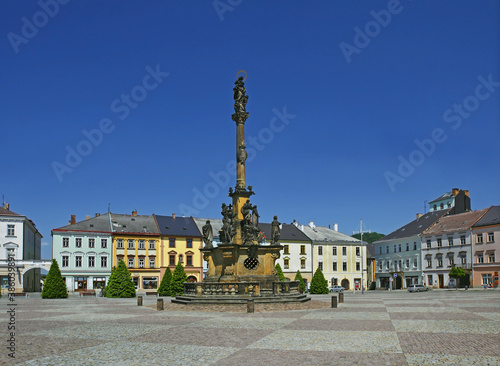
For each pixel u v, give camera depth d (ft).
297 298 116.26
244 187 125.18
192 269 313.73
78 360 46.52
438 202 376.68
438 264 305.32
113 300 168.14
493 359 45.24
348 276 345.10
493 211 281.33
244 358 46.91
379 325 73.20
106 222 302.66
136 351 51.26
